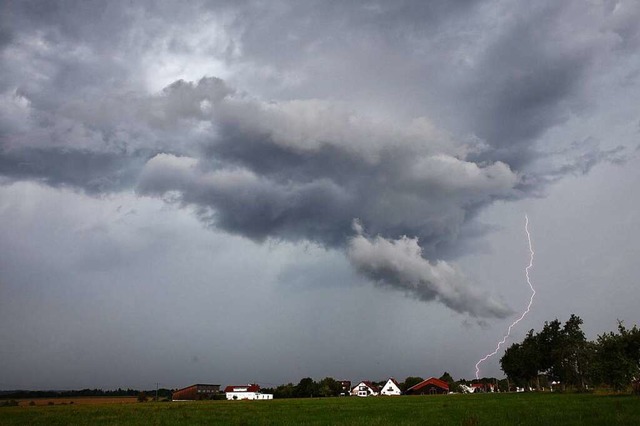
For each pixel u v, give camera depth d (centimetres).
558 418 2759
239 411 4966
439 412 3966
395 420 3169
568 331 9606
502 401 5578
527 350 10194
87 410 5800
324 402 7469
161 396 17200
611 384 6250
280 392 16800
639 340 6231
